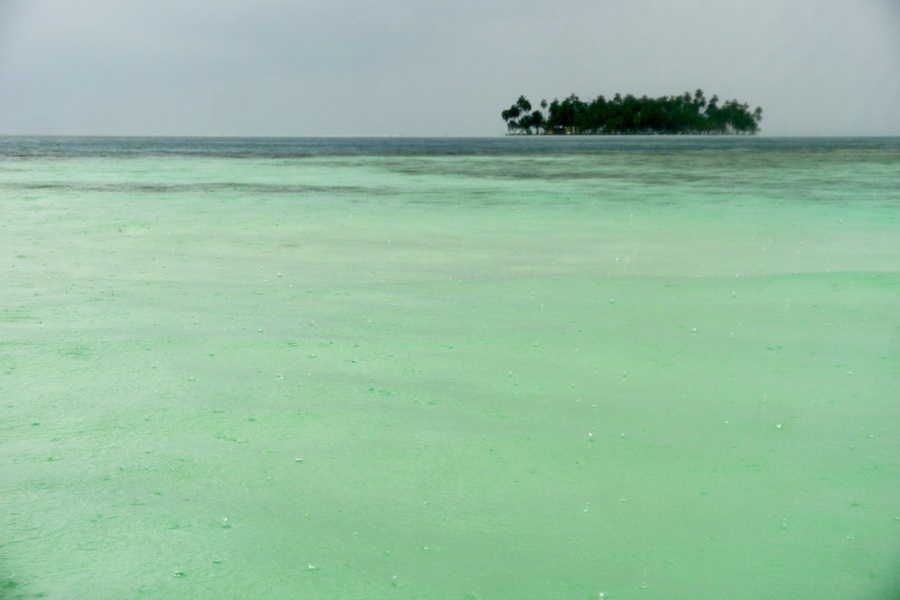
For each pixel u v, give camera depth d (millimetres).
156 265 6531
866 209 11258
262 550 2133
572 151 47594
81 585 1959
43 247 7477
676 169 24484
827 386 3482
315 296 5328
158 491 2469
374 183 17641
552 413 3154
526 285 5719
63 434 2912
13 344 4086
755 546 2160
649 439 2893
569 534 2225
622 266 6523
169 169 24141
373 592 1943
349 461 2699
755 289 5535
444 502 2410
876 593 1932
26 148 51500
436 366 3783
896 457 2730
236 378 3588
